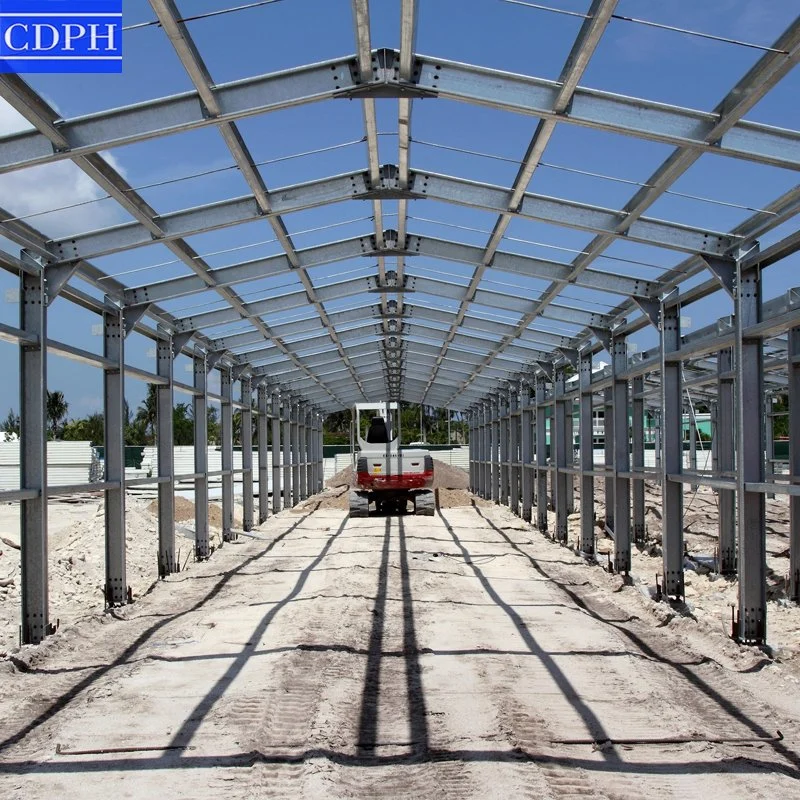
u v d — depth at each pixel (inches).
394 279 529.7
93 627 350.3
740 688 246.5
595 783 175.2
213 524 839.1
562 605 390.9
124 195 296.5
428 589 438.9
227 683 258.4
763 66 215.9
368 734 211.0
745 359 315.0
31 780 183.9
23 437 319.3
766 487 294.2
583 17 212.5
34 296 321.4
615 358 487.5
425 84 257.1
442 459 1745.8
